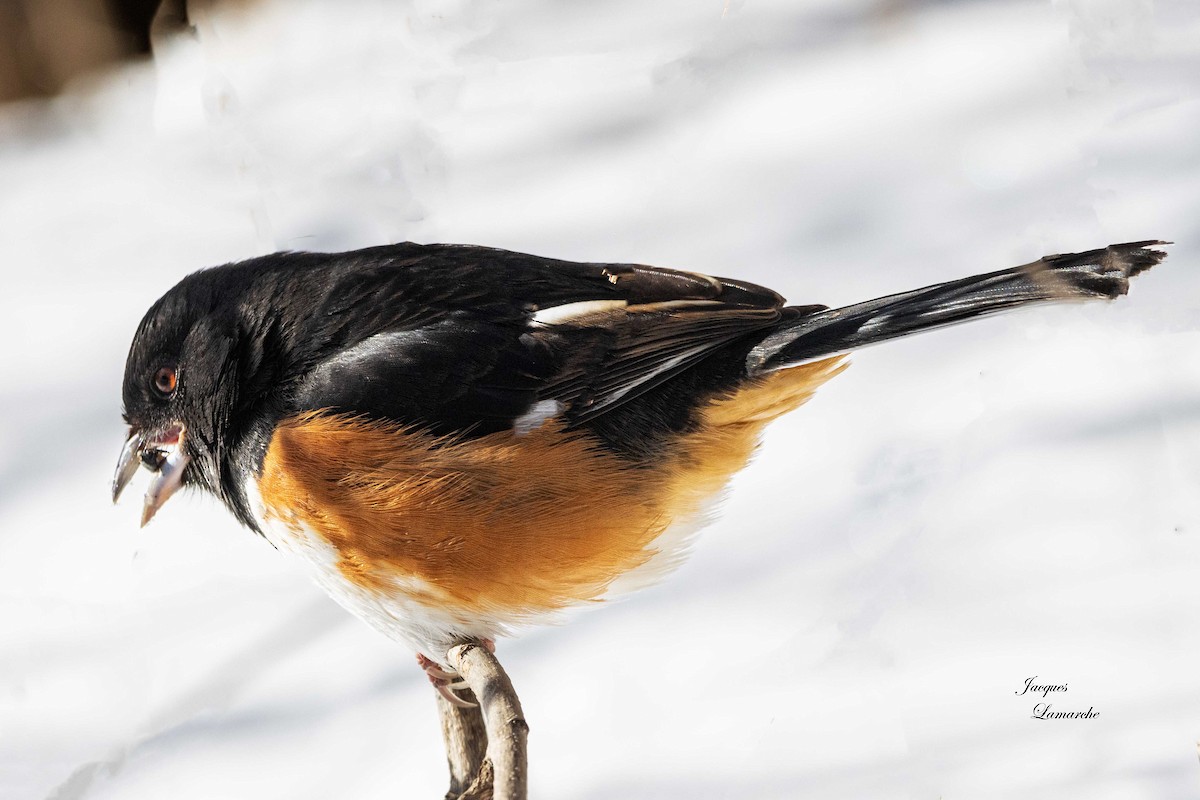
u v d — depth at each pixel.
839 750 6.00
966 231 10.27
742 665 6.79
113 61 16.95
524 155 13.16
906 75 13.05
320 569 6.29
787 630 6.99
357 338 6.29
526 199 12.40
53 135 16.72
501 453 6.07
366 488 6.01
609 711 6.69
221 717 7.48
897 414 8.67
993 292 6.27
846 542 7.56
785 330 6.54
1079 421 8.04
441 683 6.29
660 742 6.34
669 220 11.51
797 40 14.27
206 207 13.72
